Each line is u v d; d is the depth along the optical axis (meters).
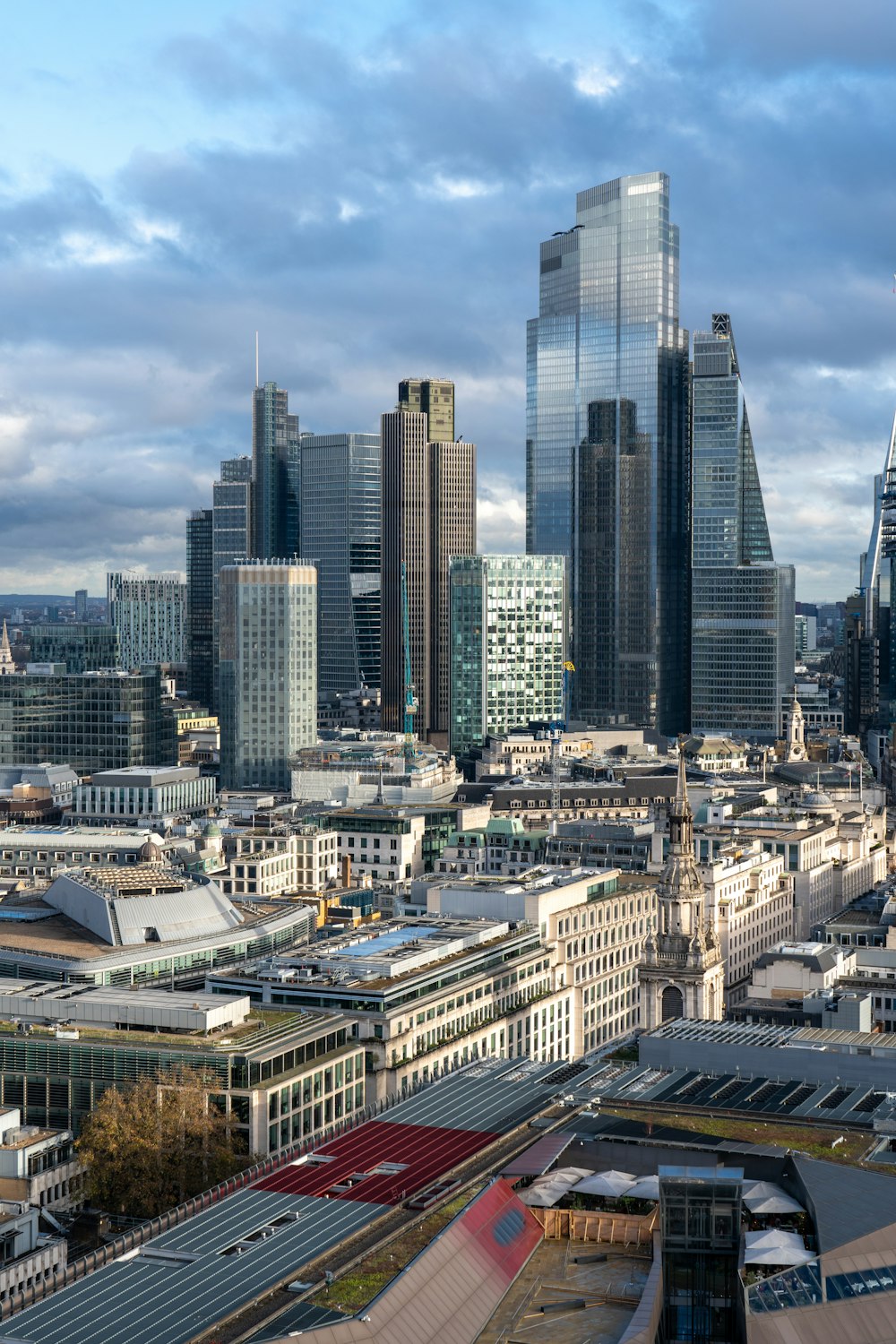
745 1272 178.38
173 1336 162.12
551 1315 172.50
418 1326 165.50
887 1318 173.00
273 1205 197.25
